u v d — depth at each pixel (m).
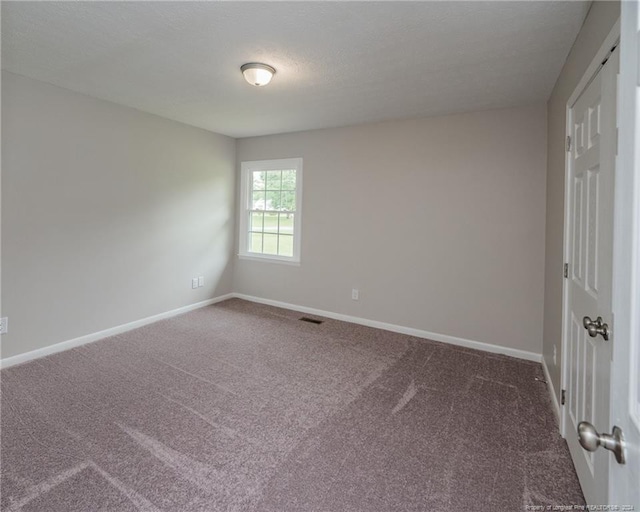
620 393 0.71
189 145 4.33
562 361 2.10
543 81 2.63
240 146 5.00
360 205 4.07
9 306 2.85
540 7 1.75
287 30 2.04
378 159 3.93
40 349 3.06
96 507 1.51
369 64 2.45
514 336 3.31
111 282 3.60
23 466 1.74
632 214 0.67
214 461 1.82
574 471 1.77
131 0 1.79
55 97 3.03
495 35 2.03
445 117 3.55
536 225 3.17
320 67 2.51
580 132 1.81
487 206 3.38
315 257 4.45
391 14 1.85
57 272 3.15
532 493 1.64
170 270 4.24
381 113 3.55
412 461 1.85
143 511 1.50
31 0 1.79
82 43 2.25
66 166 3.15
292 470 1.77
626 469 0.68
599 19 1.54
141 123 3.76
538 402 2.46
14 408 2.26
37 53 2.40
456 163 3.51
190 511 1.51
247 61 2.45
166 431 2.06
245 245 5.07
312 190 4.41
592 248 1.54
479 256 3.44
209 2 1.79
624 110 0.71
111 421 2.15
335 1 1.75
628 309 0.68
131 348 3.30
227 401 2.41
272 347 3.40
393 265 3.91
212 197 4.72
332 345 3.49
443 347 3.49
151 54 2.38
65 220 3.18
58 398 2.39
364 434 2.07
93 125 3.32
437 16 1.86
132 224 3.76
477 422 2.21
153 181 3.95
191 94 3.16
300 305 4.62
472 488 1.67
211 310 4.58
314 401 2.44
